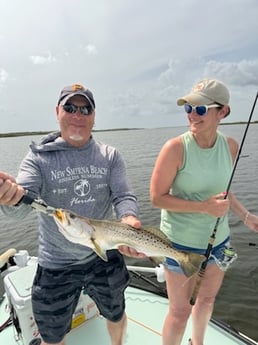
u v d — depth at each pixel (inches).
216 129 88.8
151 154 1042.7
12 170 708.0
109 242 77.0
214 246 93.9
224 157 91.4
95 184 88.0
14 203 68.9
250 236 310.5
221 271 96.3
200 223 90.5
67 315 88.4
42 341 89.6
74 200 85.8
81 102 83.1
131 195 92.4
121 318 95.3
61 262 85.6
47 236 85.5
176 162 87.4
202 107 83.1
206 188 89.8
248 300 223.0
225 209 83.2
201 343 103.4
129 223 81.2
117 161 93.8
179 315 94.0
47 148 84.3
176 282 91.8
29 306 100.0
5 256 133.6
